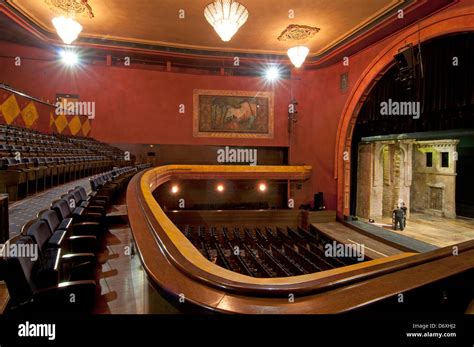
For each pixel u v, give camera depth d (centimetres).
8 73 911
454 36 692
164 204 1212
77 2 718
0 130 627
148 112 1052
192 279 111
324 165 1131
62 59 974
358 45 922
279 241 953
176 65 1104
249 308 94
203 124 1098
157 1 712
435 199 1377
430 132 879
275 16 780
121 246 303
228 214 1116
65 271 224
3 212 253
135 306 177
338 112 1069
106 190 450
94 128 1009
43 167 502
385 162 1336
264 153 1239
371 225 1036
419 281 111
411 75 729
